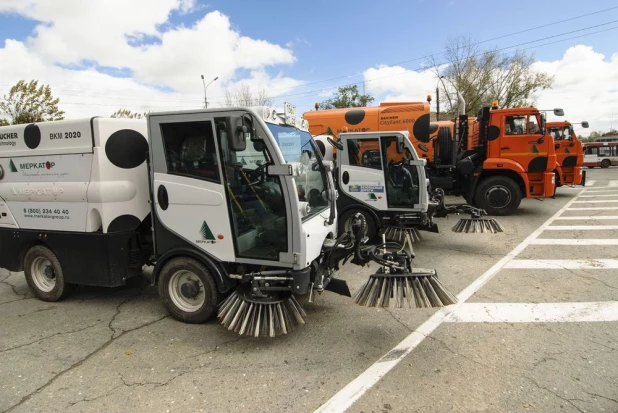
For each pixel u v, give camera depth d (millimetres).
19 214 4637
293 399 2818
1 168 4645
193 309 4055
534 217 10148
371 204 7102
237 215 3631
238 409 2721
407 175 6840
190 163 3746
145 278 5676
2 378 3168
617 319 4023
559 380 2977
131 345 3672
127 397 2885
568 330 3803
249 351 3516
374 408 2701
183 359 3398
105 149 3988
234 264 3895
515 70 33875
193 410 2725
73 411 2738
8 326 4141
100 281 4234
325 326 3988
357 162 7145
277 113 3760
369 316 4211
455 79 33438
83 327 4082
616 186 17188
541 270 5746
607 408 2645
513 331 3809
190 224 3822
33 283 4809
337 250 4051
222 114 3525
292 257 3488
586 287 4980
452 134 11359
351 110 10523
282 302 3602
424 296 3467
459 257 6566
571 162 13477
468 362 3266
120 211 4152
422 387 2928
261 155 3467
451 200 13586
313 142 4496
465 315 4199
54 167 4254
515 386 2914
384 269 3758
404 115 10016
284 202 3453
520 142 10016
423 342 3623
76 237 4266
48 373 3227
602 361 3229
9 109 19500
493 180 10250
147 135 4039
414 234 6543
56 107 20312
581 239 7582
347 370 3180
